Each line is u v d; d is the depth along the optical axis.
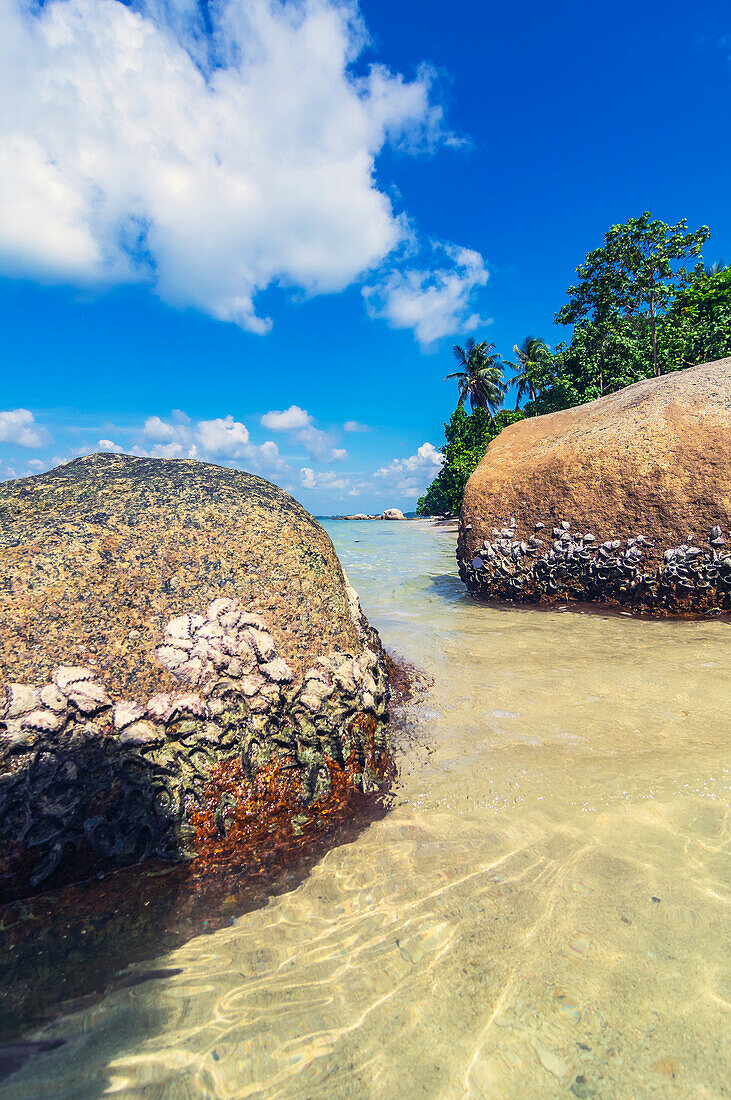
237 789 2.02
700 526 4.84
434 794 2.18
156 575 2.30
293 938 1.53
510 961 1.40
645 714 2.78
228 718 2.08
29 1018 1.31
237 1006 1.33
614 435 5.49
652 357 23.44
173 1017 1.31
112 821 1.84
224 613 2.29
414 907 1.61
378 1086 1.13
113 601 2.17
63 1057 1.22
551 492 5.61
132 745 1.92
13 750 1.78
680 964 1.36
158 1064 1.20
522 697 3.09
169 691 2.05
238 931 1.57
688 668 3.41
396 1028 1.25
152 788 1.91
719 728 2.59
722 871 1.67
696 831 1.87
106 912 1.65
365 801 2.17
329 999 1.33
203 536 2.50
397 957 1.44
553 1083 1.11
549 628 4.60
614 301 23.56
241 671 2.18
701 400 5.45
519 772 2.30
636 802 2.05
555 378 24.09
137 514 2.50
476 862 1.79
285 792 2.08
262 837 1.97
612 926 1.49
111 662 2.03
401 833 1.96
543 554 5.53
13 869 1.71
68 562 2.20
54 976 1.43
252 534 2.58
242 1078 1.16
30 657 1.94
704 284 20.08
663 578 4.88
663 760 2.33
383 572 8.38
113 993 1.38
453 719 2.84
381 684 2.62
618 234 22.23
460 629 4.69
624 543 5.12
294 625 2.40
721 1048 1.15
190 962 1.46
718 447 4.96
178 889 1.74
